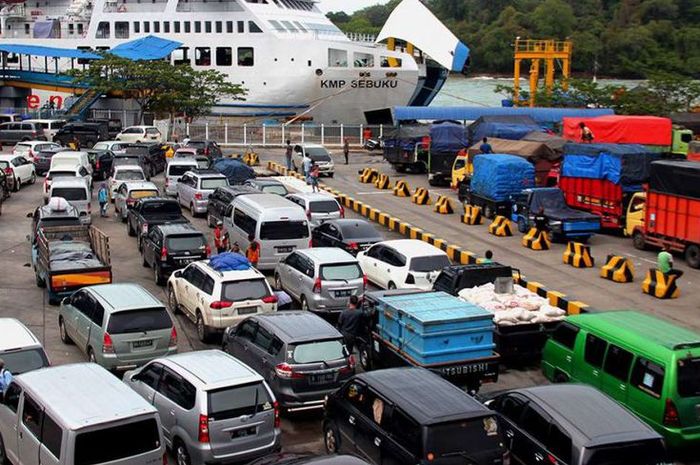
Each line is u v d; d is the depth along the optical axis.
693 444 12.90
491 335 15.09
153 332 15.88
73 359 17.20
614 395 13.95
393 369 12.88
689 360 13.02
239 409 12.09
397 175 47.88
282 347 14.38
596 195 31.16
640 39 131.00
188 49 62.91
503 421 12.24
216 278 18.30
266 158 54.25
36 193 39.16
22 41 68.00
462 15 185.88
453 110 55.28
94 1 65.75
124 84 59.62
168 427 12.62
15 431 11.78
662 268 22.77
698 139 51.34
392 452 11.19
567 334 15.34
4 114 64.81
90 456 10.34
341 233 25.08
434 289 19.77
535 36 150.75
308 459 9.79
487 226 32.84
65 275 20.67
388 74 62.00
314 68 60.75
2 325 15.01
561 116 55.59
